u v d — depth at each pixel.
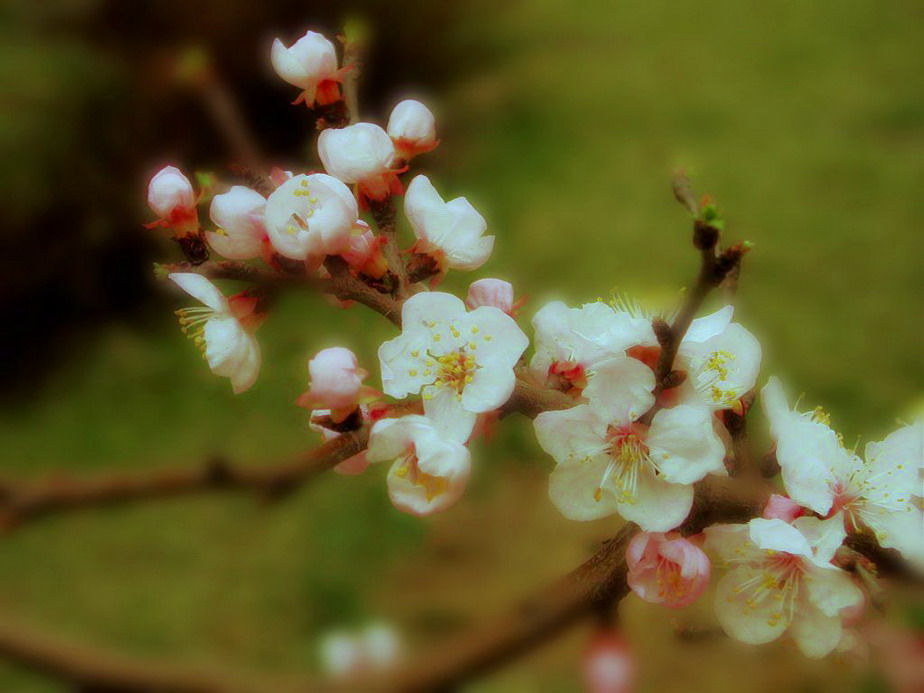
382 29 2.58
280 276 0.50
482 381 0.49
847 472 0.50
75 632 1.41
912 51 2.89
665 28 3.20
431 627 1.40
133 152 2.08
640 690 1.27
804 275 1.97
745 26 3.19
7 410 1.92
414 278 0.51
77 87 2.05
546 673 1.26
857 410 1.64
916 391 1.67
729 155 2.43
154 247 2.10
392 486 0.48
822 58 2.91
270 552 1.54
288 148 2.39
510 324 0.49
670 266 2.05
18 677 1.30
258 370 0.51
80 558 1.56
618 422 0.48
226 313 0.51
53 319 2.05
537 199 2.33
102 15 2.21
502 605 1.41
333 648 0.59
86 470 1.72
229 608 1.45
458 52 2.84
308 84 0.53
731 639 0.49
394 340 0.49
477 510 1.58
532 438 1.65
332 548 1.53
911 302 1.87
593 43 3.12
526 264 2.10
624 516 0.48
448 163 2.51
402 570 1.50
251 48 2.30
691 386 0.49
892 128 2.51
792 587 0.49
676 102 2.71
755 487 0.49
